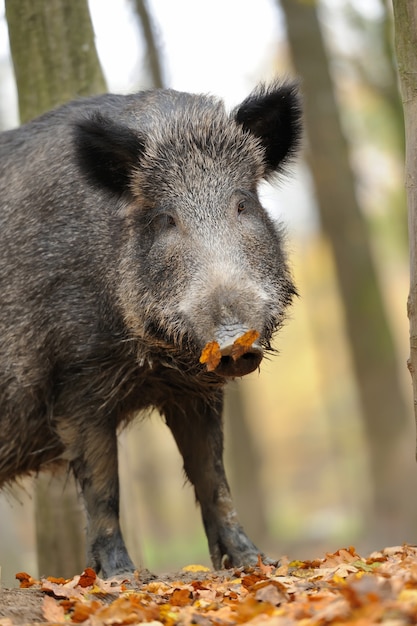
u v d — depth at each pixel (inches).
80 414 466.0
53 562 636.7
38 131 502.9
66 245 466.6
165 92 492.4
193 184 447.2
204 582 394.6
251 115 476.4
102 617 315.3
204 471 486.0
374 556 404.8
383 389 1256.2
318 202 1256.2
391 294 2496.3
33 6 633.0
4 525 1188.5
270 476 2628.0
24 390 479.5
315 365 2883.9
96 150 454.9
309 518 1961.1
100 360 460.8
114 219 458.3
